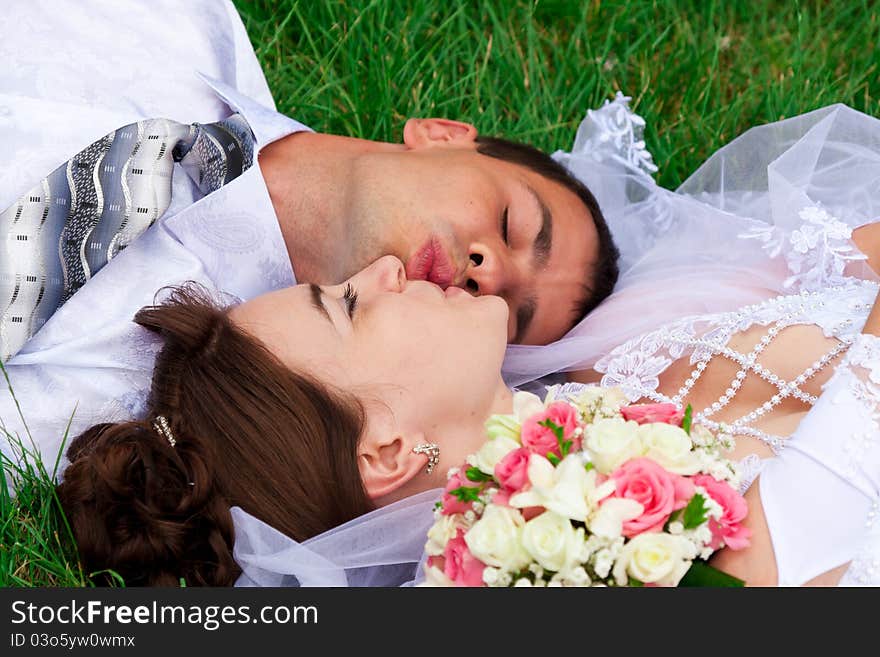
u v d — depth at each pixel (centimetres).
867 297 197
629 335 212
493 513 148
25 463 201
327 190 223
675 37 314
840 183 236
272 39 295
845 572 156
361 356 182
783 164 226
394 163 222
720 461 157
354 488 179
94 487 182
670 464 151
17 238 203
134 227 209
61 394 207
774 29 326
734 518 153
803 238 204
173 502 178
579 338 217
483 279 215
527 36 307
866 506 159
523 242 224
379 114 286
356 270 216
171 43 237
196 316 190
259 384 181
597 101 299
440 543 157
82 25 229
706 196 253
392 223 214
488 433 160
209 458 179
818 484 160
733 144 251
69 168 207
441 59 298
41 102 214
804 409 186
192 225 217
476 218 216
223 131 223
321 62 292
